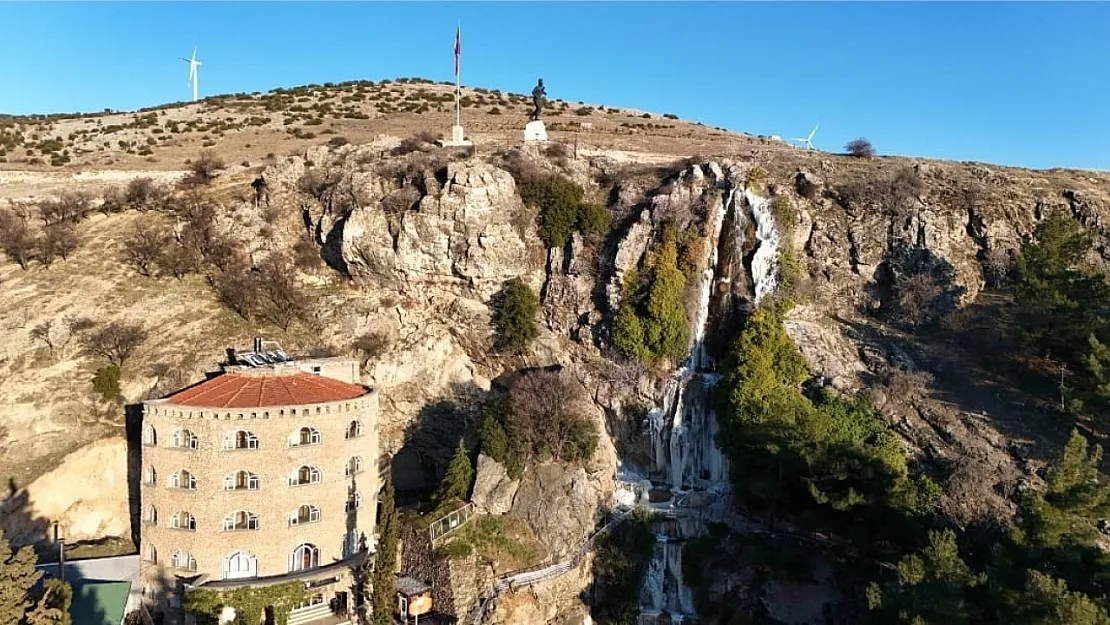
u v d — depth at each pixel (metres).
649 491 67.81
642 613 60.12
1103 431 58.12
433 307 80.31
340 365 70.44
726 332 73.56
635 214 78.69
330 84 182.00
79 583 53.22
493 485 64.06
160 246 82.75
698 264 73.69
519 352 77.25
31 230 83.56
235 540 55.72
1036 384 64.62
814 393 66.81
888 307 75.88
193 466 55.62
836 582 56.12
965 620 40.03
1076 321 61.84
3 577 41.50
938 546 42.75
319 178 90.81
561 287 77.25
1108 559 39.72
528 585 58.69
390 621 54.03
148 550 57.09
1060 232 69.81
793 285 74.81
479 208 76.38
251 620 54.25
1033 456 57.28
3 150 116.38
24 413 64.69
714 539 61.66
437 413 77.50
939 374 67.62
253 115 144.12
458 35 100.75
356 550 61.00
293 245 86.12
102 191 93.56
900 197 78.88
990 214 78.44
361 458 61.56
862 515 54.34
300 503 57.53
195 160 111.50
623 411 72.00
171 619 55.53
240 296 77.19
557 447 66.25
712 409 69.19
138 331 71.75
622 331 72.00
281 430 56.72
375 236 78.56
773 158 87.31
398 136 113.12
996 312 72.75
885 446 60.50
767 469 62.09
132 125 136.50
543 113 146.25
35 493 61.31
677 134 124.25
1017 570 40.47
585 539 62.88
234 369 64.19
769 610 55.81
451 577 56.88
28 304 74.31
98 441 64.75
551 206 78.69
